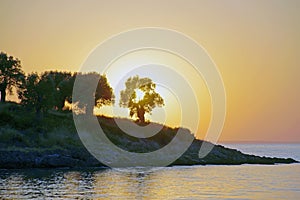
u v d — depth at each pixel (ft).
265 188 185.37
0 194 157.99
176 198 157.38
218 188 183.93
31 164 251.19
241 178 224.12
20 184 183.93
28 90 327.06
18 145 271.28
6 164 245.45
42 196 154.92
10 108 332.39
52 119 330.95
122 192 168.04
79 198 152.35
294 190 179.52
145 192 169.58
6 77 358.64
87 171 243.81
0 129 285.23
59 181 195.72
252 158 357.82
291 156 533.96
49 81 339.16
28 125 306.35
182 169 274.98
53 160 257.55
